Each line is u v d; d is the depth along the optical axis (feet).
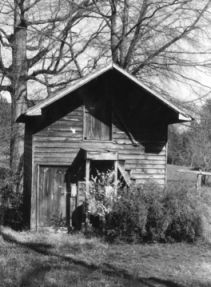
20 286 27.12
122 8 71.36
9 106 72.49
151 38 71.20
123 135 50.31
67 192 47.96
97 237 43.39
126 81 49.06
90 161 48.83
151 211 41.57
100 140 49.29
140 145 51.06
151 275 31.86
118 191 45.09
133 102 50.42
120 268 33.19
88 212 44.86
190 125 70.54
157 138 51.78
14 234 44.75
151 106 51.13
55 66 74.79
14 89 67.72
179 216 42.06
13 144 67.21
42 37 70.64
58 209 47.73
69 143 48.03
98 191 45.27
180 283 30.09
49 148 47.50
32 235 44.42
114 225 43.11
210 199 45.68
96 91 49.14
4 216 51.62
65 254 36.70
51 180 47.73
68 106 48.03
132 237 41.47
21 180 61.77
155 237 41.78
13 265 31.86
